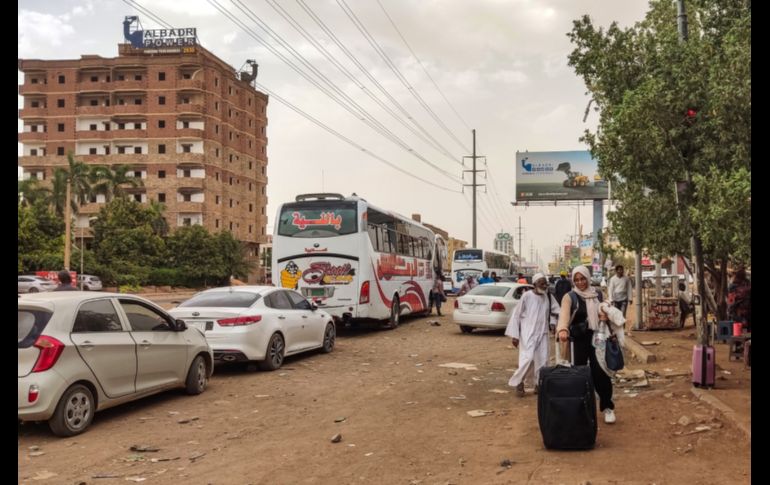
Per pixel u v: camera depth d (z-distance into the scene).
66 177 67.38
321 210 19.02
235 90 85.12
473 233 61.66
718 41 10.66
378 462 6.46
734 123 8.18
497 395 10.01
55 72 79.94
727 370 10.88
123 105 78.00
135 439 7.46
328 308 18.62
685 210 9.52
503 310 19.08
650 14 13.59
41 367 7.21
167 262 69.25
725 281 14.33
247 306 12.19
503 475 5.92
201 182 77.19
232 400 9.67
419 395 10.02
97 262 61.50
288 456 6.73
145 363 8.77
